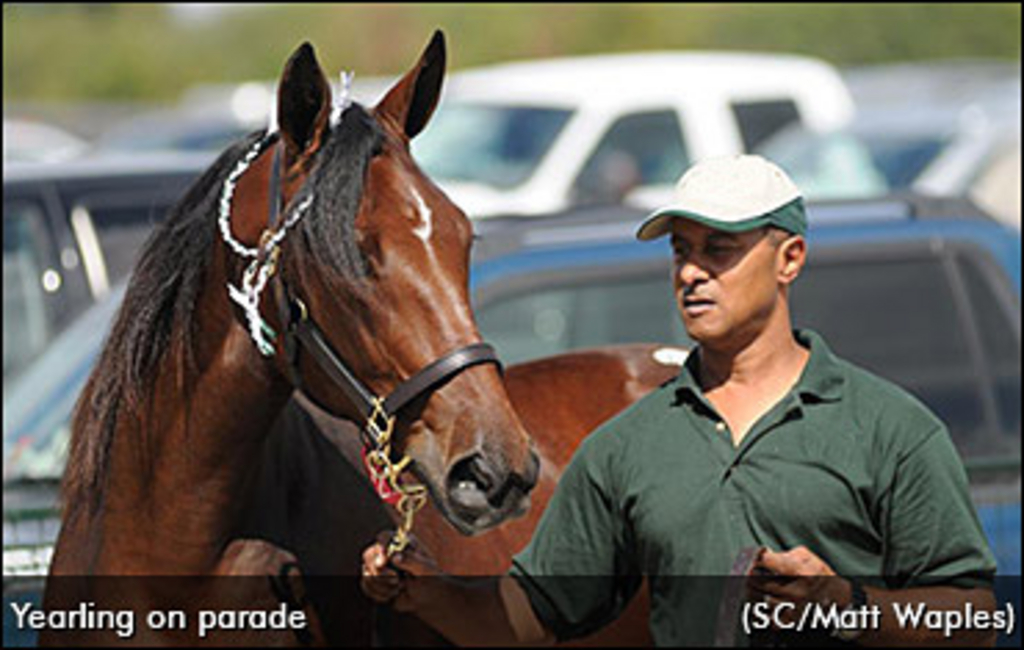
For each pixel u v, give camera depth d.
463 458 6.27
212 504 7.03
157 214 16.16
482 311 10.05
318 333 6.55
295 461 7.60
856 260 10.66
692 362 6.27
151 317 7.03
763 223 5.93
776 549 5.98
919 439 5.98
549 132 21.80
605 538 6.38
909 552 5.99
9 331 15.77
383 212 6.43
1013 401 10.65
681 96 22.47
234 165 6.98
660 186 21.92
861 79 32.75
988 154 22.97
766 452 6.00
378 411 6.44
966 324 10.70
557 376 8.96
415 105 7.04
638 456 6.19
